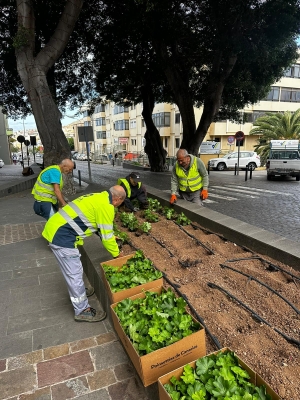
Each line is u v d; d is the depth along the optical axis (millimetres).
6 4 10555
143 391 2182
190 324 2090
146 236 4527
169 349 1867
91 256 3672
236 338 2264
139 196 5938
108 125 54344
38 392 2205
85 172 25922
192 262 3535
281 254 3375
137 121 42906
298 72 33938
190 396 1567
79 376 2344
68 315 3148
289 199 11273
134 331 2078
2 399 2146
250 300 2756
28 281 3941
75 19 9633
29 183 14336
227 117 22109
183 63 14844
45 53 9516
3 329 2934
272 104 33781
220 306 2691
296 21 10047
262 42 11203
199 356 1995
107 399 2133
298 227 7457
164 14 10203
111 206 2738
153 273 2873
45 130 9789
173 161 30000
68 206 2807
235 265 3406
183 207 5430
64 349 2641
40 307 3316
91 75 17609
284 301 2670
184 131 16484
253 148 33719
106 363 2473
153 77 17672
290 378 1873
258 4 9773
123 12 11508
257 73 14688
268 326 2377
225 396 1538
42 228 6504
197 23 11539
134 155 39219
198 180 5762
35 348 2660
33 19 9453
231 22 10672
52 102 9844
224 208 9922
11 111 18922
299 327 2361
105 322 3016
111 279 2766
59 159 9930
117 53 15000
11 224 6910
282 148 17703
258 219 8375
